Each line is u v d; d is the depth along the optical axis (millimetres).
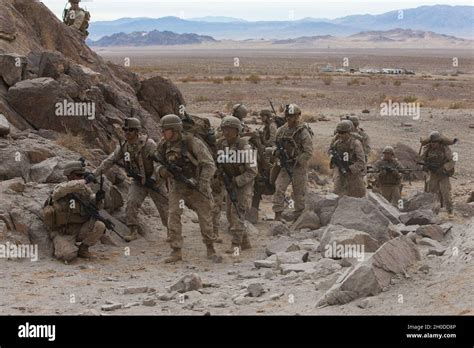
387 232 12680
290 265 11125
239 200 13141
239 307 9086
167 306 9242
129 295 9961
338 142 16219
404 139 31047
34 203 12695
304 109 45469
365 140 18312
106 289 10266
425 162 18125
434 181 18188
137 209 13578
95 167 15477
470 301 8078
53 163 14133
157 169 12188
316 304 8875
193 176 12219
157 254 12836
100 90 17891
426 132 33469
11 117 16109
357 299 8805
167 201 13648
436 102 49438
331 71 110625
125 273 11422
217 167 12977
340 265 10688
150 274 11391
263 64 150750
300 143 15422
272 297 9398
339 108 46625
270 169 16109
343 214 13023
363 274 8898
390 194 17969
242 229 13164
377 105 49281
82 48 21781
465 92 64938
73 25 23281
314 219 15047
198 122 12500
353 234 11516
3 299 9500
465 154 27938
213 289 10250
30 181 13969
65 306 9266
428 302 8320
